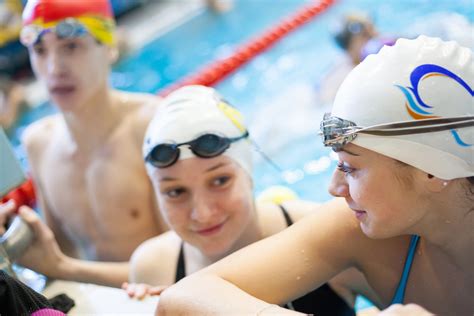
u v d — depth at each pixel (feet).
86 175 6.64
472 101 3.07
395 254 3.76
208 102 4.39
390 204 3.12
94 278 5.65
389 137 3.03
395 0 14.53
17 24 14.73
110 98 6.67
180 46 15.03
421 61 3.06
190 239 4.33
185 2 16.51
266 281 3.57
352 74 3.24
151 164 4.26
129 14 16.49
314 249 3.72
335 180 3.32
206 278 3.53
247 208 4.42
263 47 13.82
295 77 12.68
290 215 5.00
